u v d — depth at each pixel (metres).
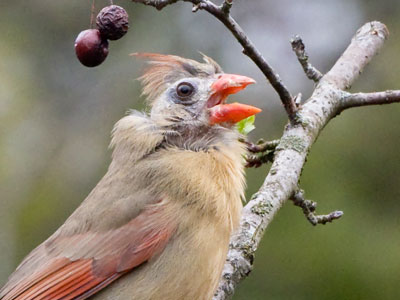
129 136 8.38
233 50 15.66
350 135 12.89
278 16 16.58
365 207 12.58
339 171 12.77
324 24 16.31
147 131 8.38
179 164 8.00
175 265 7.72
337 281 12.20
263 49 16.30
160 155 8.20
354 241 12.31
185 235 7.75
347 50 10.25
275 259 12.41
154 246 7.76
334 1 16.41
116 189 8.16
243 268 8.12
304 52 9.75
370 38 10.35
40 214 14.42
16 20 15.97
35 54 15.82
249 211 8.42
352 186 12.68
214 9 7.88
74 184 14.73
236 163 8.28
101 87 15.56
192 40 15.69
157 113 8.54
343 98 9.45
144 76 8.81
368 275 12.12
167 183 7.93
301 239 12.40
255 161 9.30
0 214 14.31
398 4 15.56
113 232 7.94
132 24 15.69
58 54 15.88
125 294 7.80
